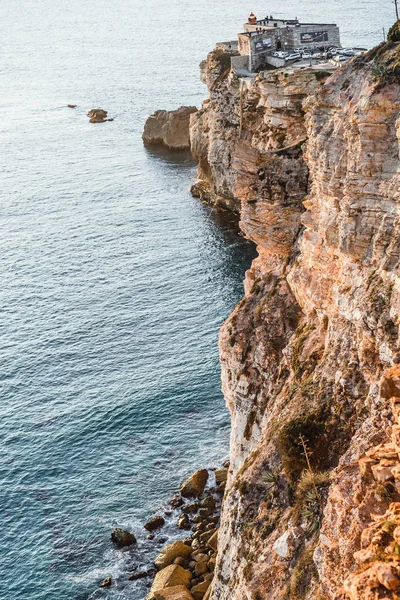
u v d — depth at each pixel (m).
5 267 123.75
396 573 21.72
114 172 176.00
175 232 136.75
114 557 65.50
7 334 101.00
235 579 43.31
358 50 86.56
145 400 85.38
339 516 29.78
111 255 127.62
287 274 54.75
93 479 74.44
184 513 69.81
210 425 81.50
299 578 34.75
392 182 39.28
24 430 81.25
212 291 112.06
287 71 73.44
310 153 46.97
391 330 36.94
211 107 143.25
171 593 59.62
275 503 42.28
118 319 104.31
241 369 55.34
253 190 55.44
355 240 41.28
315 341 47.94
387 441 33.91
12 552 66.19
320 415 41.53
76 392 87.62
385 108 39.12
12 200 158.25
